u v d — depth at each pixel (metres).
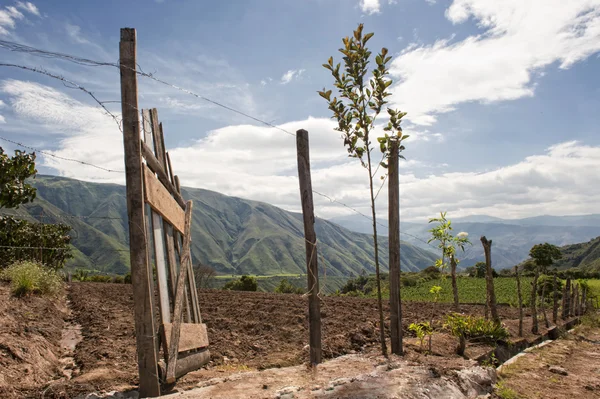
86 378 5.43
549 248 45.47
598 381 7.59
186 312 6.82
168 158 7.12
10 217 17.14
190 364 6.18
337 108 6.76
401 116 6.82
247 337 9.74
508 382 7.13
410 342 8.29
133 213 5.07
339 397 4.73
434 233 9.59
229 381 5.29
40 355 6.79
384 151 7.10
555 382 7.39
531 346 10.86
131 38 5.21
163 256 5.98
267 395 4.64
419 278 42.88
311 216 6.34
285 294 21.27
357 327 10.42
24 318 9.41
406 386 5.27
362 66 6.63
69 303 15.02
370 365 6.18
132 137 5.14
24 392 5.06
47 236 21.83
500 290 28.97
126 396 4.94
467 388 6.04
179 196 7.18
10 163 13.65
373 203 7.05
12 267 13.90
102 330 9.64
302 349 7.95
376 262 7.12
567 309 17.22
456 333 8.41
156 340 5.28
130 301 15.72
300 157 6.35
